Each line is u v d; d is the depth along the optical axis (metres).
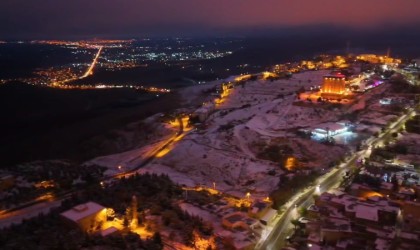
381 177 95.44
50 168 125.38
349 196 84.06
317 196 89.25
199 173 123.44
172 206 85.50
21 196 98.88
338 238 69.38
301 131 140.50
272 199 88.31
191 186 108.44
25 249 65.00
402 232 69.31
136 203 81.12
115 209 81.81
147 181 102.19
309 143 129.25
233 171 120.31
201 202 89.88
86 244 66.88
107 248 66.00
